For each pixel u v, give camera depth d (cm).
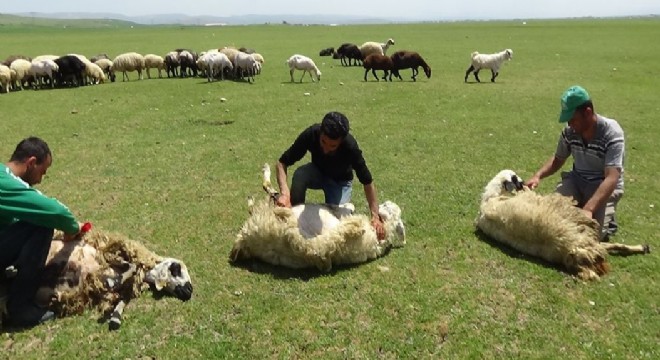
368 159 1050
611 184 626
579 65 2697
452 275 593
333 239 590
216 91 1933
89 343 470
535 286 570
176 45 4625
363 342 478
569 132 681
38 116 1506
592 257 586
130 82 2259
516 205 636
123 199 832
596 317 518
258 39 5581
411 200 826
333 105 1633
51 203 481
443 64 2845
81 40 5828
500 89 1936
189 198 837
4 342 470
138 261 546
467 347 472
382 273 596
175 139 1220
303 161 1062
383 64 2175
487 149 1127
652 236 698
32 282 490
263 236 594
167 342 475
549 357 460
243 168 995
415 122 1383
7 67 2005
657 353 465
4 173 473
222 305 531
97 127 1355
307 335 488
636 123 1363
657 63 2716
